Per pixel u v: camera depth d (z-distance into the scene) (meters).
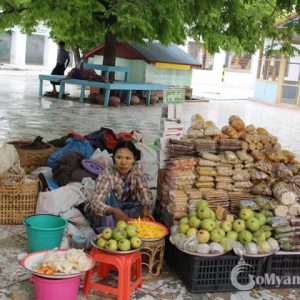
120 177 4.14
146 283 3.68
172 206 4.00
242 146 4.33
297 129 13.05
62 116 11.55
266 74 21.27
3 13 11.41
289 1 5.72
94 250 3.41
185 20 7.59
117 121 11.55
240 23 8.65
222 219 3.90
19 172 4.70
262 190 4.14
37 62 31.88
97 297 3.40
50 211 4.57
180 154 4.21
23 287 3.46
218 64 30.08
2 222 4.64
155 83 17.98
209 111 15.71
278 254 3.71
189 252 3.50
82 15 8.83
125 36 11.81
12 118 10.59
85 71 15.30
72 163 5.38
